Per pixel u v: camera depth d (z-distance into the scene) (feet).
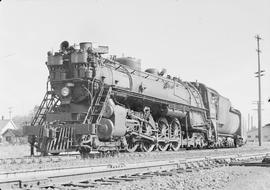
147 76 69.41
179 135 77.41
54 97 56.49
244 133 126.00
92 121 53.42
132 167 35.19
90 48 54.90
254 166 48.01
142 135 62.28
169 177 33.37
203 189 29.32
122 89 58.80
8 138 217.97
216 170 41.63
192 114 81.87
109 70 58.23
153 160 43.96
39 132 50.47
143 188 27.63
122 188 26.86
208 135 90.43
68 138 49.75
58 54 55.62
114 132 53.31
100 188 26.45
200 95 90.74
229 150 82.99
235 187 30.96
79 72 54.34
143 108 65.77
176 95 77.61
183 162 43.34
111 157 48.49
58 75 55.67
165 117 74.02
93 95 54.95
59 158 45.55
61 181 27.71
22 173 28.76
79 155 49.03
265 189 31.45
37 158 45.01
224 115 102.99
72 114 53.88
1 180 24.79
